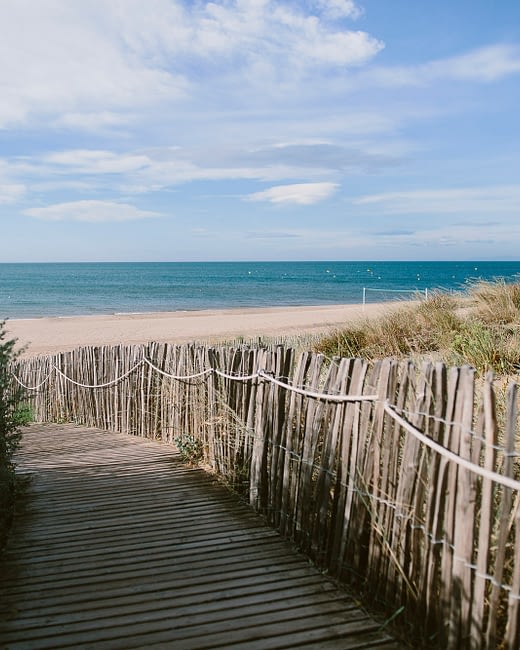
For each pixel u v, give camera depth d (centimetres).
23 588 319
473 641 233
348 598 304
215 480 520
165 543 379
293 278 9262
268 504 421
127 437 761
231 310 3472
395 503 283
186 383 636
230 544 377
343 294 5372
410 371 286
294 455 382
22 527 414
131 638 266
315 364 368
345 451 325
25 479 518
